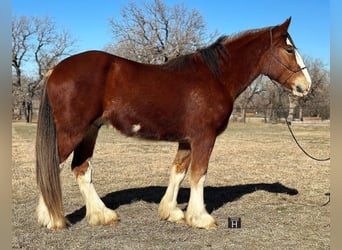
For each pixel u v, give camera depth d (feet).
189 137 15.23
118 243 13.65
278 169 31.01
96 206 15.65
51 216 14.47
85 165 15.72
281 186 24.23
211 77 15.29
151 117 14.85
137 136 15.31
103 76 14.34
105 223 15.53
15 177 25.66
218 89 15.26
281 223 16.35
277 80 16.96
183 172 16.66
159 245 13.52
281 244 13.83
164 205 16.53
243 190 22.90
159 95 14.71
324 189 23.40
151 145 49.49
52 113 14.07
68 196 20.54
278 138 60.80
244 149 45.21
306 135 67.05
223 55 15.69
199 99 14.87
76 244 13.46
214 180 26.21
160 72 15.08
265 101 116.88
